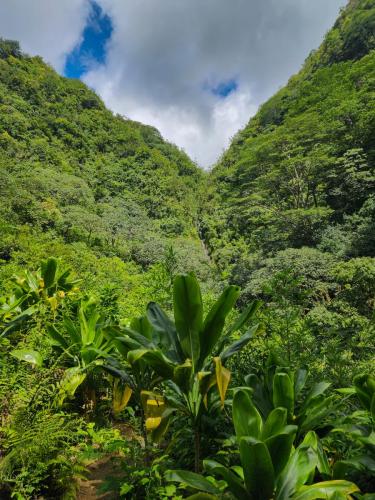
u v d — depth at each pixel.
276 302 3.00
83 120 67.94
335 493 1.11
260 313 3.01
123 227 34.25
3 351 2.39
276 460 1.30
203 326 1.80
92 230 27.48
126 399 1.97
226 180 34.78
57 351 2.58
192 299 1.76
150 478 1.46
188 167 87.81
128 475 1.57
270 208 21.70
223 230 42.56
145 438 1.92
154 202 54.41
